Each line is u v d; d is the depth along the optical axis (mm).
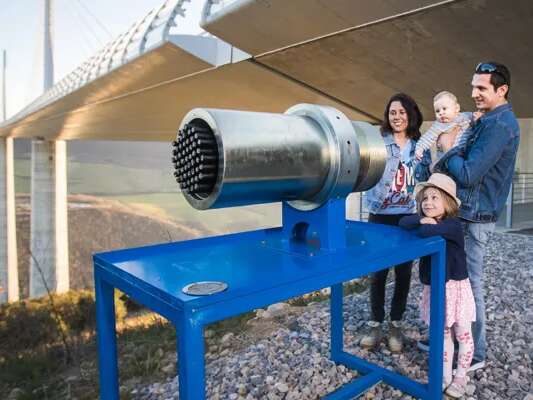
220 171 1075
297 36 6547
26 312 7203
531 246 5855
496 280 3973
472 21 5500
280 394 2152
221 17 5910
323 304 3852
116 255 1404
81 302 9062
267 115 1247
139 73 9430
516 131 1908
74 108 14547
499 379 2111
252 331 3322
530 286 3746
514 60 6617
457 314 1929
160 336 3846
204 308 949
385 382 2119
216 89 10242
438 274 1708
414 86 8500
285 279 1114
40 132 22250
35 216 23906
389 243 1560
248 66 8141
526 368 2219
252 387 2264
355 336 2838
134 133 21516
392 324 2473
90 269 46312
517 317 2969
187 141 1133
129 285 1188
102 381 1390
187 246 1539
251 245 1553
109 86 10984
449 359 1982
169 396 2408
